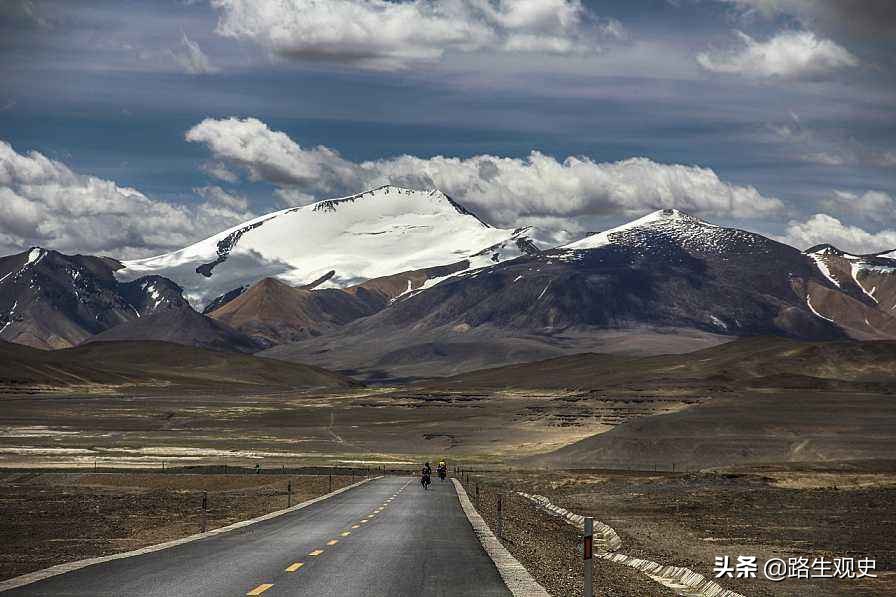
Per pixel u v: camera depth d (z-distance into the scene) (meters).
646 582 38.62
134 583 28.69
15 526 60.81
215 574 30.80
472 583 29.61
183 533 54.38
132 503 82.25
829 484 111.31
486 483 121.75
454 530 48.25
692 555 51.72
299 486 106.88
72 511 73.62
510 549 42.25
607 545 56.44
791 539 60.09
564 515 78.25
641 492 103.69
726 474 121.50
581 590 32.44
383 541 42.22
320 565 33.41
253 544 40.62
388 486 98.19
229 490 103.38
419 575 31.22
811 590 40.91
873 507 81.81
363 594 27.25
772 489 104.31
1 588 27.66
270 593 27.09
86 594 26.61
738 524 70.06
